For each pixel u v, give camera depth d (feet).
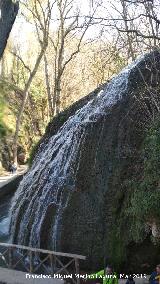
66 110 59.67
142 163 39.19
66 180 45.93
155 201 32.96
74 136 48.62
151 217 33.65
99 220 41.42
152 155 34.86
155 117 39.06
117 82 48.24
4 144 99.81
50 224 45.11
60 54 97.86
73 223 42.86
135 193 35.73
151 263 39.17
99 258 40.40
